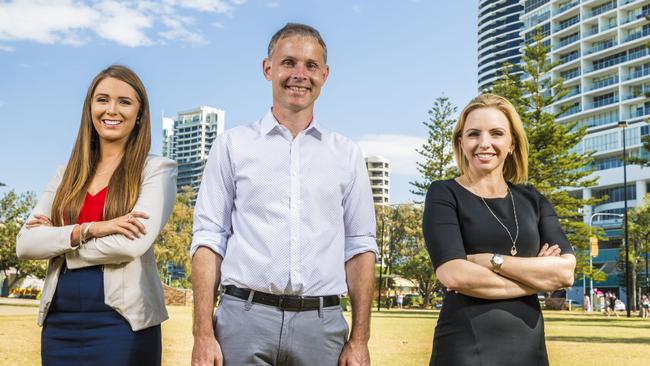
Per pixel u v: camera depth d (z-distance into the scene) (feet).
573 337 45.39
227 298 9.12
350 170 9.85
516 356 9.00
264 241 9.13
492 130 10.05
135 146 10.38
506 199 10.01
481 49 409.69
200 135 469.16
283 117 9.70
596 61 269.44
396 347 33.96
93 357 9.41
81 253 9.45
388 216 191.11
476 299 9.25
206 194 9.61
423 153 133.28
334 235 9.49
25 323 47.67
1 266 97.66
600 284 226.79
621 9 258.57
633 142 238.27
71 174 10.26
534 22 297.94
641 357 30.25
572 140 110.52
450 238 9.52
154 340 9.91
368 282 9.70
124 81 10.39
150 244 9.74
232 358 8.89
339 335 9.32
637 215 184.55
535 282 9.14
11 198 95.86
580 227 113.50
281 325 8.96
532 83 113.80
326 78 10.05
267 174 9.38
